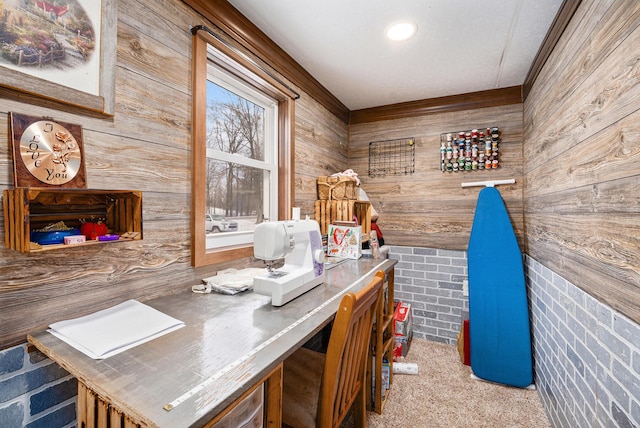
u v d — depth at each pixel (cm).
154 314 107
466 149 274
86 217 105
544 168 192
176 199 135
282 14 164
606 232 113
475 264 242
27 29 89
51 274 95
